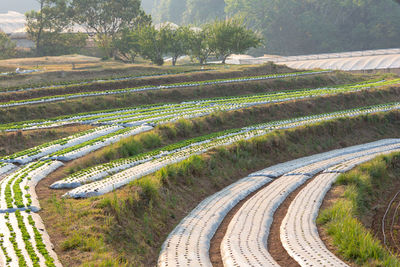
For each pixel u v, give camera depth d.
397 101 63.03
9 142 36.81
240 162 36.50
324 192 30.31
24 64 74.06
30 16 104.06
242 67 75.31
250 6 180.00
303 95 58.69
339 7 174.88
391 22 163.62
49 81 60.50
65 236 20.62
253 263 18.48
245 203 27.61
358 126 50.19
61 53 109.69
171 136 41.22
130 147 36.25
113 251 19.75
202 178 32.09
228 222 25.14
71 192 25.91
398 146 44.84
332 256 19.59
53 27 107.88
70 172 30.78
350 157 40.62
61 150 35.53
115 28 103.25
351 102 58.91
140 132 40.94
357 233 21.89
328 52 169.62
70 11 101.75
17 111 46.25
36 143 38.03
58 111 48.53
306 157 41.78
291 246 20.84
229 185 32.94
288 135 43.44
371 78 81.19
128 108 51.75
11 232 20.08
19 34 120.00
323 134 46.47
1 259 17.44
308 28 172.62
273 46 176.62
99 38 104.06
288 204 28.27
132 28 101.06
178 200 27.89
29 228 20.69
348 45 169.50
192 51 90.31
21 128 41.50
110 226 21.44
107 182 27.47
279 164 39.06
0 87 55.19
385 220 29.23
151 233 23.03
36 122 44.50
